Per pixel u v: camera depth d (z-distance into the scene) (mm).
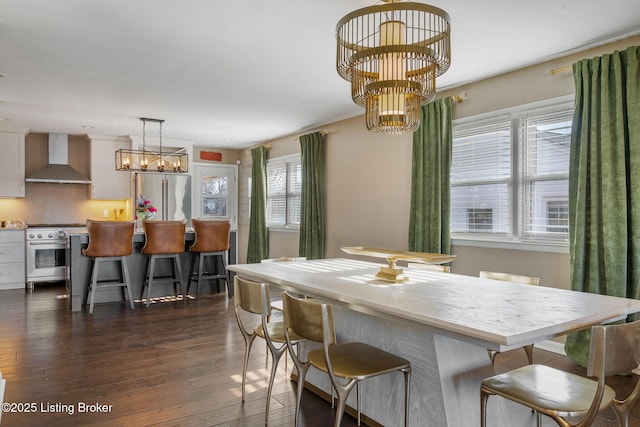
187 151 7852
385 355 2107
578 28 3031
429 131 4504
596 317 1694
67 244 5504
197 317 4605
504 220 4055
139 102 5066
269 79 4199
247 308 2453
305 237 6504
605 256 3121
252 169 8109
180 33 3121
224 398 2605
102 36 3164
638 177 3018
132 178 7336
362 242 5590
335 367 1943
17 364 3152
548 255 3660
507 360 3355
